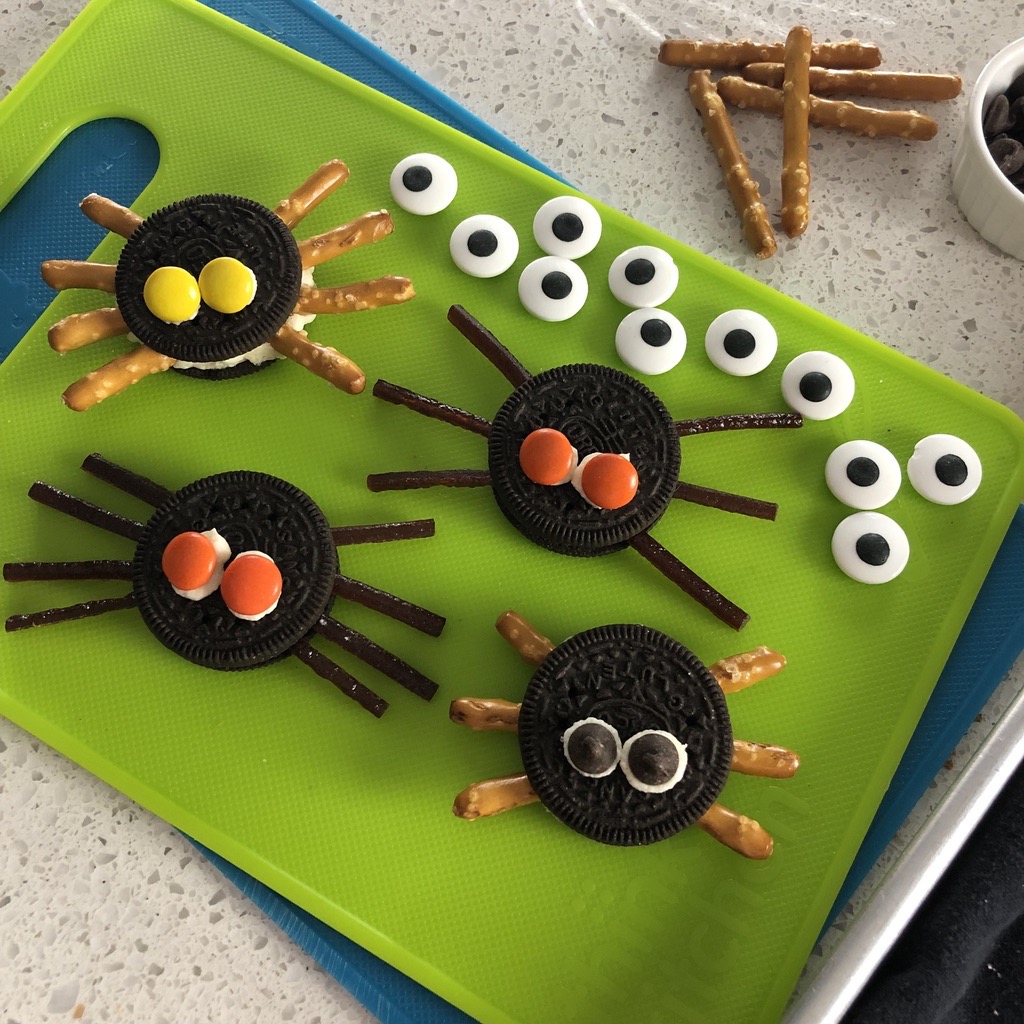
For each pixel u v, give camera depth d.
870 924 0.24
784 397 0.30
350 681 0.28
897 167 0.34
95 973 0.28
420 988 0.28
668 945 0.27
